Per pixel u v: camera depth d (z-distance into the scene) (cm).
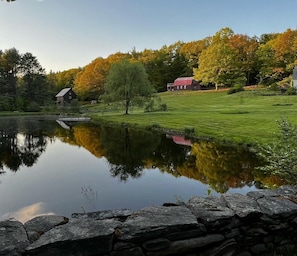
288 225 286
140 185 915
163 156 1342
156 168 1124
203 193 822
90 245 222
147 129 2398
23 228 238
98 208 734
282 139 603
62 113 5150
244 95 4562
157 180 962
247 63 6131
